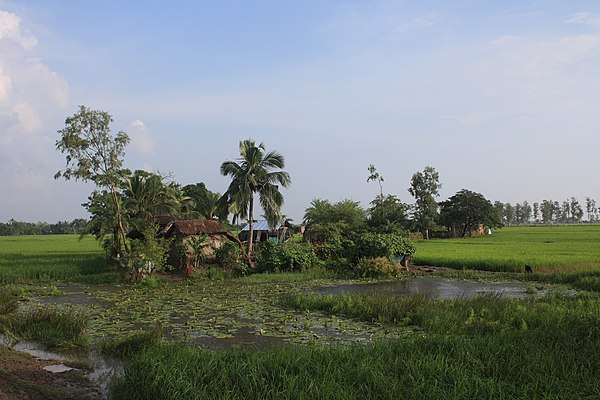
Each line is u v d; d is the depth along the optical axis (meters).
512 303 16.02
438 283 26.91
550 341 10.09
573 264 30.64
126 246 32.38
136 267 28.81
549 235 82.44
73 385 9.49
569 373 8.05
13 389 8.52
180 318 16.62
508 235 86.44
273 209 36.06
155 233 31.08
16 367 10.06
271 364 8.92
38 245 69.38
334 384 7.72
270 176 36.03
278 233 57.69
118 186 33.66
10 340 13.24
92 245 69.19
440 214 98.94
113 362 11.20
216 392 7.81
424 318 14.32
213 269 30.95
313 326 14.73
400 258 33.25
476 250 46.28
